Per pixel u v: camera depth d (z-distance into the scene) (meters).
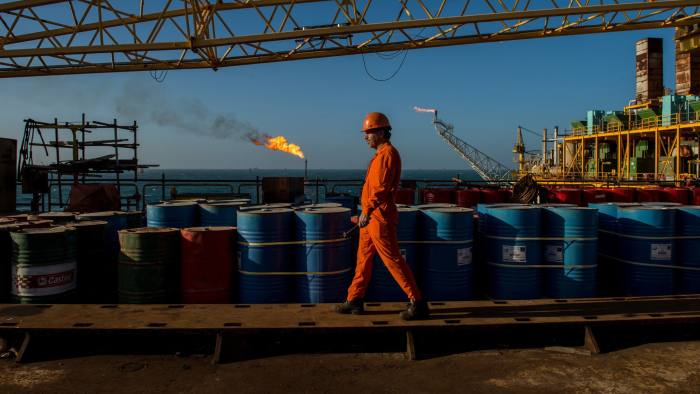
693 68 39.09
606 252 6.14
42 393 3.50
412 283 4.44
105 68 17.58
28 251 4.86
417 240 5.66
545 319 4.41
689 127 32.44
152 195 41.88
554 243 5.59
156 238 5.10
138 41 15.95
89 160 10.85
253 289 5.18
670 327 4.81
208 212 6.02
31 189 10.82
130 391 3.53
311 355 4.26
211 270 5.20
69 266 5.13
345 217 5.34
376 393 3.49
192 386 3.62
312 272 5.18
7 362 4.09
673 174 34.44
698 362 4.07
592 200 10.15
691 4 14.89
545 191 8.76
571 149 51.38
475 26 16.72
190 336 4.52
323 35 15.80
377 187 4.35
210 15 16.02
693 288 5.68
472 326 4.26
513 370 3.91
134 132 11.62
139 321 4.29
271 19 15.74
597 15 16.84
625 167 40.09
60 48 15.82
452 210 5.62
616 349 4.39
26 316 4.43
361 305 4.61
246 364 4.06
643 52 44.75
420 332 4.27
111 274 6.05
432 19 15.50
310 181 11.45
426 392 3.51
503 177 58.19
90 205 9.50
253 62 17.70
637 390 3.53
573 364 4.04
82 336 4.34
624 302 5.05
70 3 15.88
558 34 17.34
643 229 5.61
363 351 4.37
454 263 5.46
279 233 5.21
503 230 5.57
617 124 42.72
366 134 4.57
